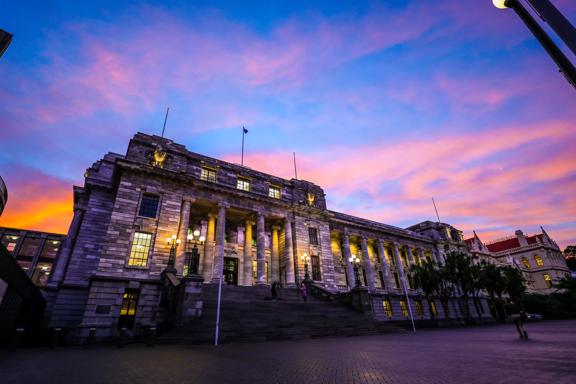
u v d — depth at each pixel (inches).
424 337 683.4
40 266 2064.5
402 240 2101.4
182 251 1110.4
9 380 281.4
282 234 1539.1
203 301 848.3
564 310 2123.5
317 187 1782.7
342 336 767.7
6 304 673.0
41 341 909.2
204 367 337.1
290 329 732.7
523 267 3157.0
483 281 1644.9
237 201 1342.3
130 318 932.0
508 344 456.4
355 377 260.4
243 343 620.4
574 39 162.7
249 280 1310.3
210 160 1419.8
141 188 1132.5
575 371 232.1
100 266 949.2
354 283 1643.7
